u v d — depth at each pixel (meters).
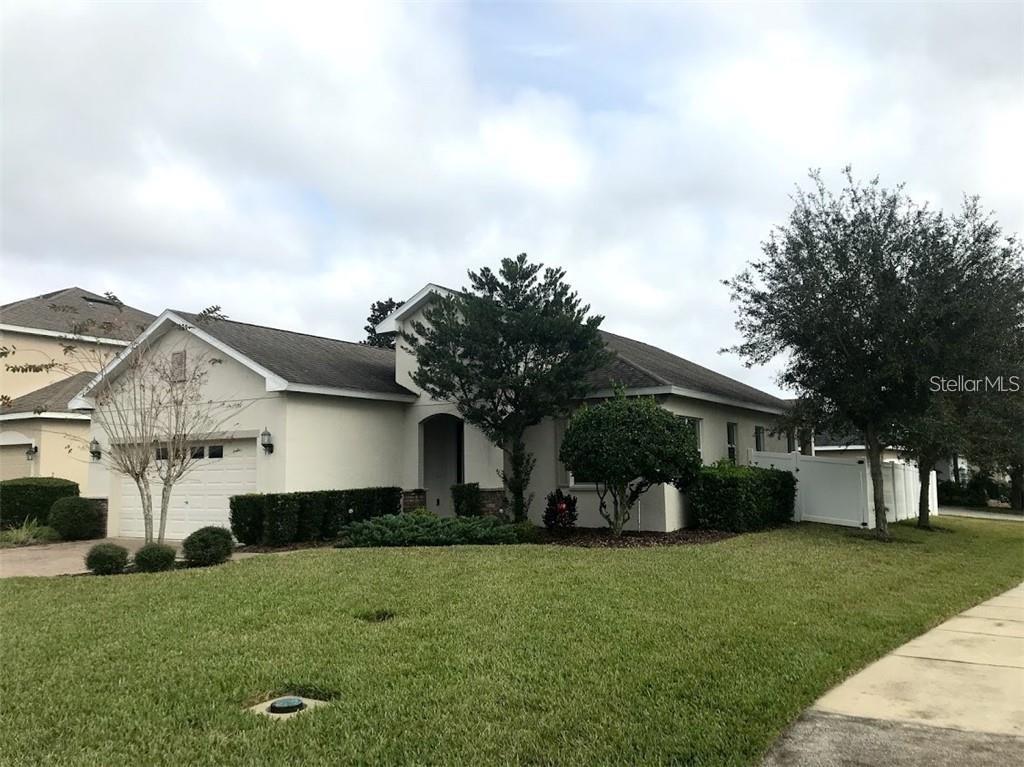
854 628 7.09
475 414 15.35
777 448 22.44
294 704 5.07
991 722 4.82
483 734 4.51
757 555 11.55
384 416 17.42
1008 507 32.59
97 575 10.40
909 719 4.88
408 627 6.92
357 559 11.04
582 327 14.81
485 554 11.46
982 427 15.02
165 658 6.12
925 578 10.33
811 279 14.37
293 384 14.79
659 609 7.61
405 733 4.53
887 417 14.92
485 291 15.37
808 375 15.20
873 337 14.18
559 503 15.30
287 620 7.30
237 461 15.92
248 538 14.01
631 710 4.87
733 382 25.27
